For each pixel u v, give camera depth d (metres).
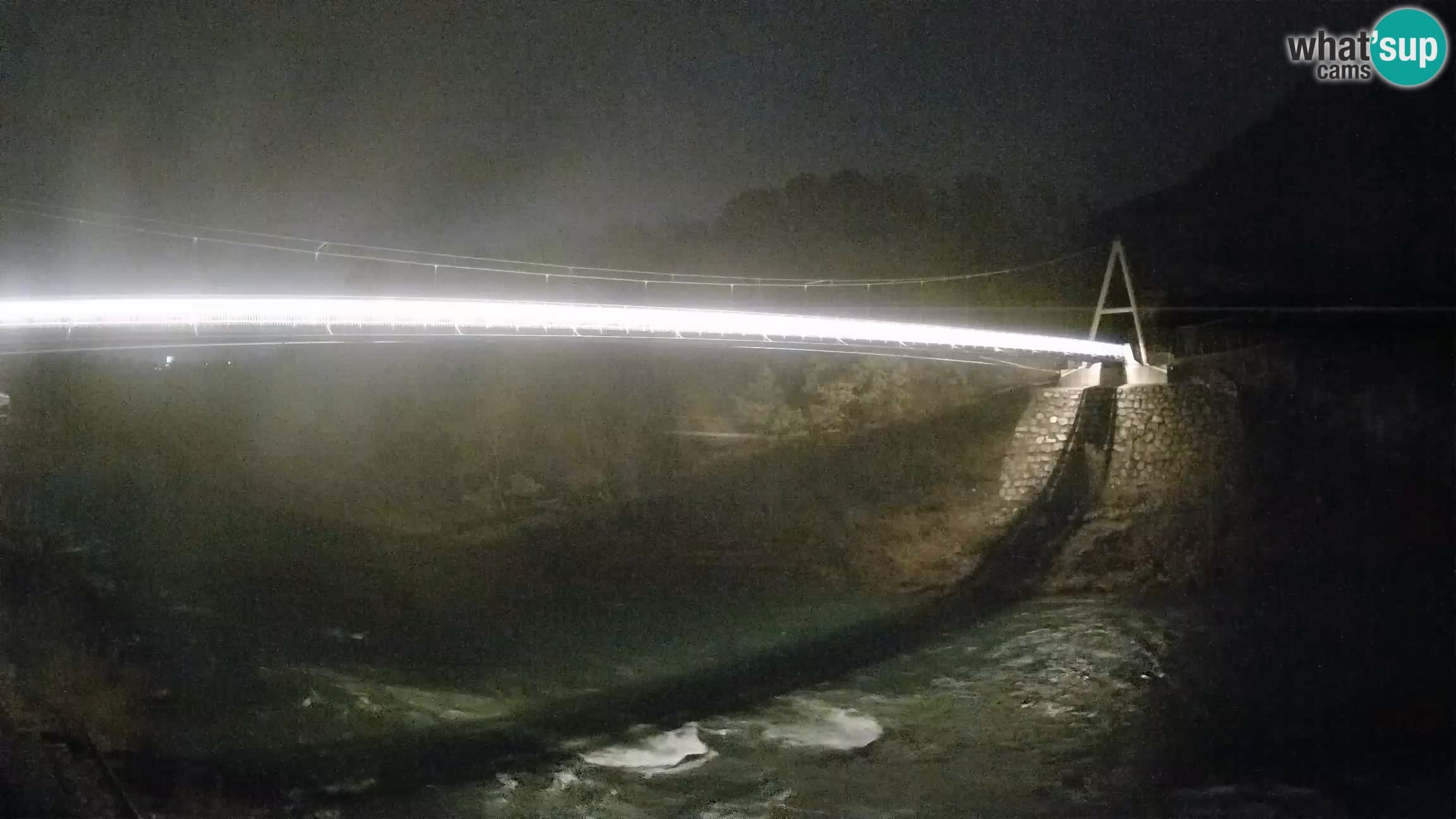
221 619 13.73
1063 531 17.97
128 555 15.62
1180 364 18.75
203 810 8.08
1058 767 10.41
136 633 12.13
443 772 9.70
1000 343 17.91
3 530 13.79
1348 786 9.81
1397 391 17.84
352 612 15.45
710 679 13.22
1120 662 13.82
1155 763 10.48
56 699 9.30
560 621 15.88
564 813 8.98
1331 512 17.25
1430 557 16.61
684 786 9.76
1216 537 17.33
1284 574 16.81
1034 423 19.08
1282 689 12.67
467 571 18.12
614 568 18.44
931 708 12.18
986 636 15.09
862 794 9.66
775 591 17.48
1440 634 14.41
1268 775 10.08
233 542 17.98
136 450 19.44
